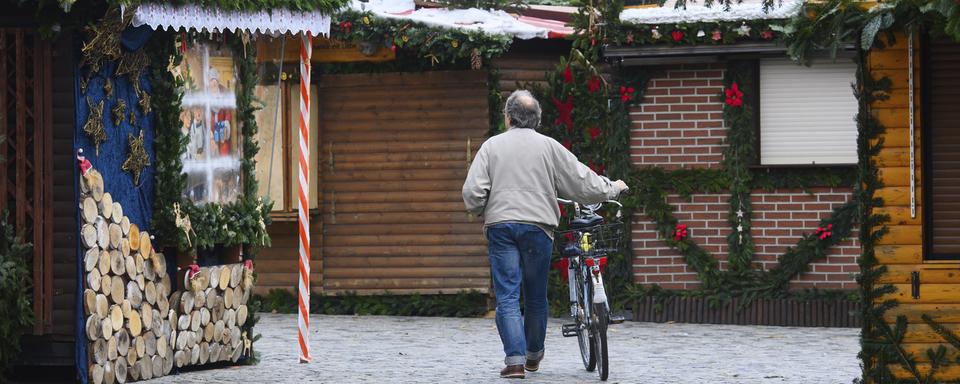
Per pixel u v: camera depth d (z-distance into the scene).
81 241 14.01
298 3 16.05
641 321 22.97
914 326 13.22
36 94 13.98
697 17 22.00
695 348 19.31
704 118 22.88
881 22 12.67
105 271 14.34
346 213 24.17
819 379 15.94
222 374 15.84
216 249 16.67
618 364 17.28
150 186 15.17
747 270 22.77
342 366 16.81
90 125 14.09
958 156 13.05
